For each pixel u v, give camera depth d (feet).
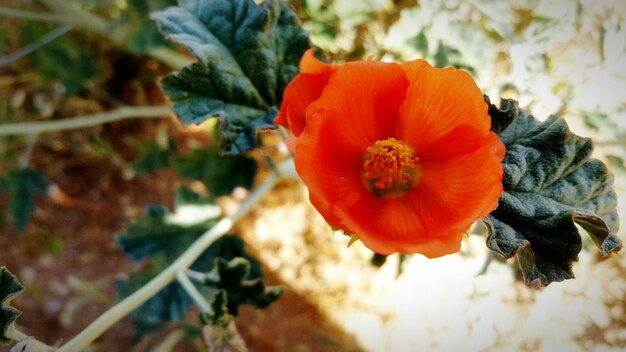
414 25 0.31
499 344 0.34
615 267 0.31
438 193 0.18
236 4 0.22
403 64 0.17
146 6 0.33
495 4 0.30
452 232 0.16
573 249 0.19
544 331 0.33
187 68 0.21
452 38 0.30
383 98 0.18
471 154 0.17
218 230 0.30
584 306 0.32
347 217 0.16
